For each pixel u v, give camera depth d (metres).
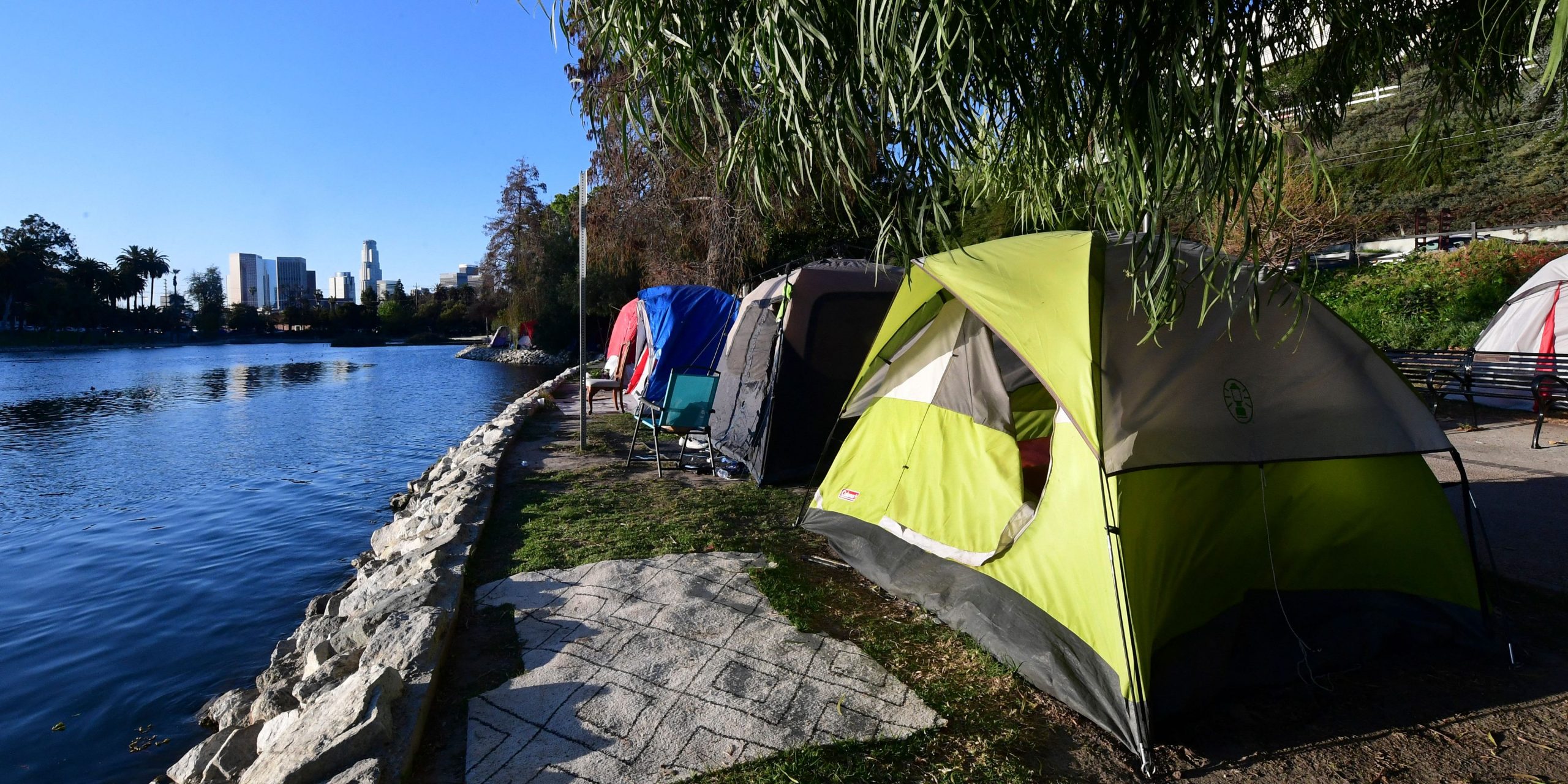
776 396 6.64
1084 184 1.93
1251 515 3.41
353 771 2.43
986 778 2.56
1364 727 2.88
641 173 14.36
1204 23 1.45
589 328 38.69
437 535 5.14
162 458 11.76
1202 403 3.12
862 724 2.84
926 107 1.58
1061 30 1.54
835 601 3.99
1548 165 16.61
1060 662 3.07
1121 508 2.99
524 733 2.78
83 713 3.98
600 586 4.12
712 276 15.07
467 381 27.19
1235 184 1.56
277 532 7.54
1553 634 3.55
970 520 3.89
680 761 2.62
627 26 1.85
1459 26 2.43
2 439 13.80
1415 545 3.54
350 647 3.66
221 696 4.04
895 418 4.64
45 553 6.86
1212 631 3.23
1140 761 2.68
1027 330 3.35
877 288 7.04
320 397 21.48
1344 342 3.39
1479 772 2.59
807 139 1.73
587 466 7.56
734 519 5.48
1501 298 12.40
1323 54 2.46
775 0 1.64
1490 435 7.87
